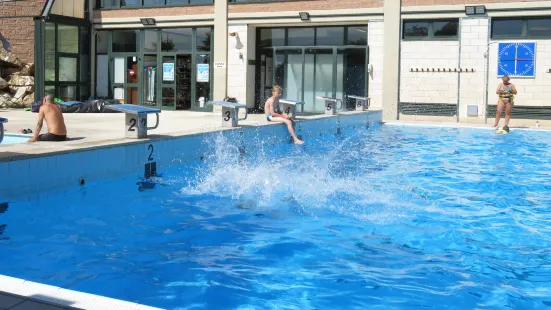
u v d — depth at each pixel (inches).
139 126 318.3
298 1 725.3
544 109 633.0
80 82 799.7
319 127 520.1
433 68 678.5
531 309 128.3
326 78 742.5
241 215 219.5
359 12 702.5
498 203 243.6
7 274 147.6
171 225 203.8
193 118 605.3
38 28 722.2
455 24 668.1
